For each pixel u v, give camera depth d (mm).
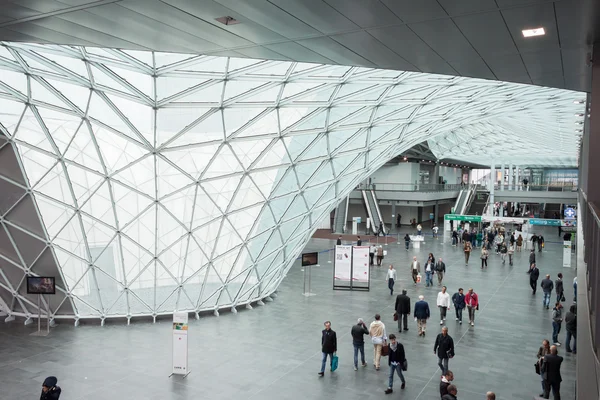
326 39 9031
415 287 33000
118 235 23000
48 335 21969
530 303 28688
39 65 18078
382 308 27188
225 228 25141
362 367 18203
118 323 23969
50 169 21000
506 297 30203
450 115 34219
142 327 23344
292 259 31031
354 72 22516
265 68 20156
